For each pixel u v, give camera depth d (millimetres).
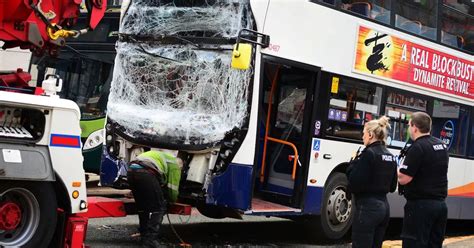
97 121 13969
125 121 9742
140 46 9906
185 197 9344
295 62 9719
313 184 10234
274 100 10539
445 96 12891
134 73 9930
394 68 11602
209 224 12164
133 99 9898
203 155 9250
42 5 7305
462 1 13359
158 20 9836
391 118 11609
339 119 10625
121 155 9773
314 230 10664
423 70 12289
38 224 6703
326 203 10578
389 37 11492
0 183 6398
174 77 9625
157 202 8680
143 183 8555
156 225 8688
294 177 10094
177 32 9688
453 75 13109
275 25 9375
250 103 9070
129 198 9344
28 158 6527
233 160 9047
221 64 9281
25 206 6691
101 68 14195
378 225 7535
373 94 11234
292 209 9969
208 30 9445
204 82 9375
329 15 10281
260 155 10445
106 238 9711
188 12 9633
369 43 11078
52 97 6785
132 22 10047
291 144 10211
